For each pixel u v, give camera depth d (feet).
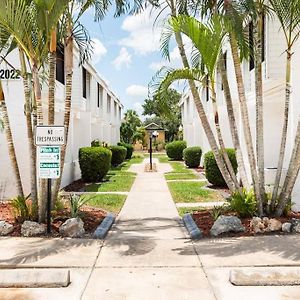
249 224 25.59
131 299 15.21
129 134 160.15
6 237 24.06
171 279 17.21
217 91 59.41
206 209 33.68
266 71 33.45
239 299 15.11
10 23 23.29
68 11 27.25
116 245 22.56
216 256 20.22
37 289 16.38
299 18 25.45
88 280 17.25
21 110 39.86
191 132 99.91
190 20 24.66
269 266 18.63
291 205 28.45
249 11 25.08
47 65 33.88
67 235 24.38
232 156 45.39
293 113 31.94
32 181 26.81
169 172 72.59
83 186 51.11
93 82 70.90
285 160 33.45
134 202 38.91
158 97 26.89
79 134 64.34
